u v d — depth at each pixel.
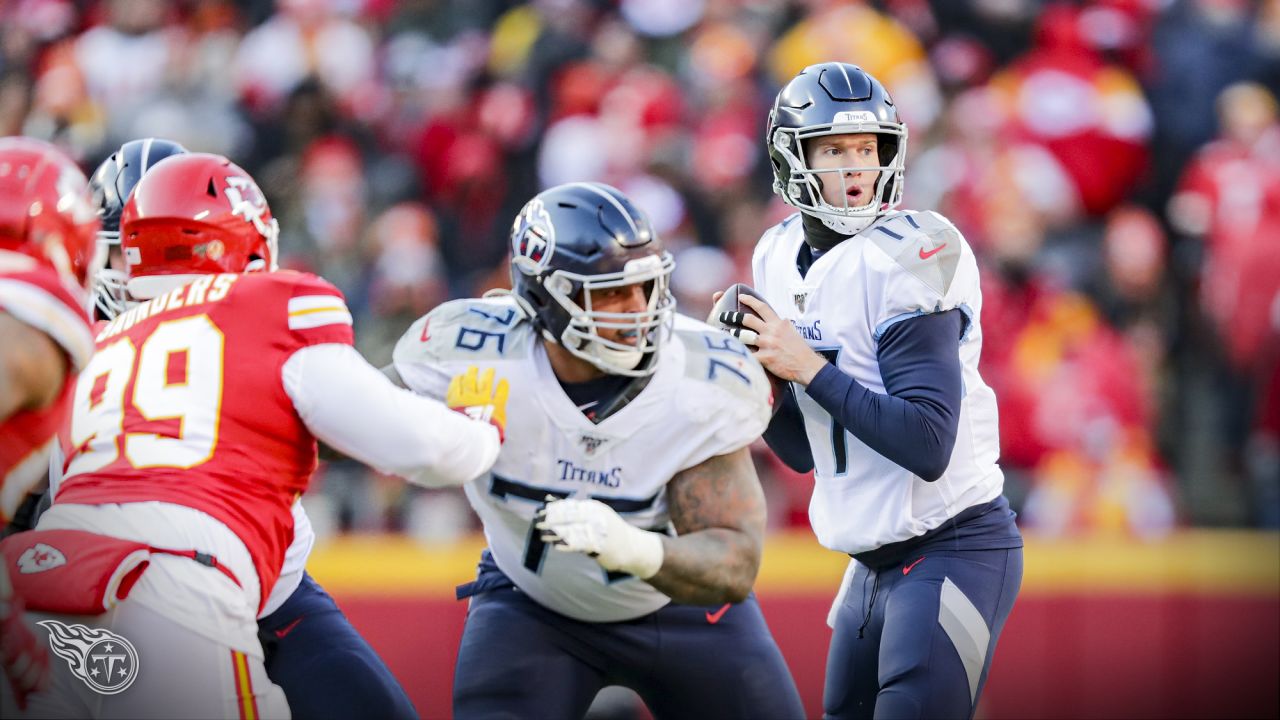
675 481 11.09
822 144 12.62
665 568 10.25
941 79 32.69
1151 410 27.39
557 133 30.62
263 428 10.41
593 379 11.12
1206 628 20.34
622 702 19.50
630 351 10.72
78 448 10.56
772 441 13.41
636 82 31.27
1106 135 31.36
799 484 22.70
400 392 10.41
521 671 11.45
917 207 29.77
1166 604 20.36
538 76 31.70
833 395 12.02
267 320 10.50
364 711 11.92
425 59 32.88
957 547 12.63
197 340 10.50
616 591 11.34
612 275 10.60
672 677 11.80
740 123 30.36
